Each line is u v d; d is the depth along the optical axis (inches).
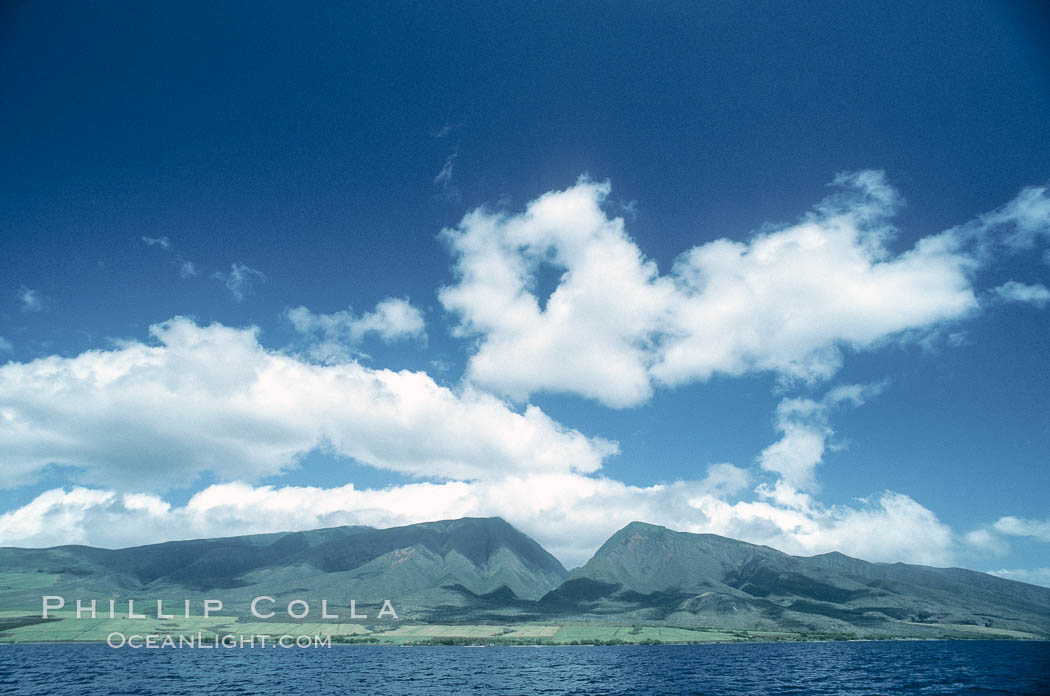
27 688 7140.8
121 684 7529.5
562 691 7303.2
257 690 7180.1
